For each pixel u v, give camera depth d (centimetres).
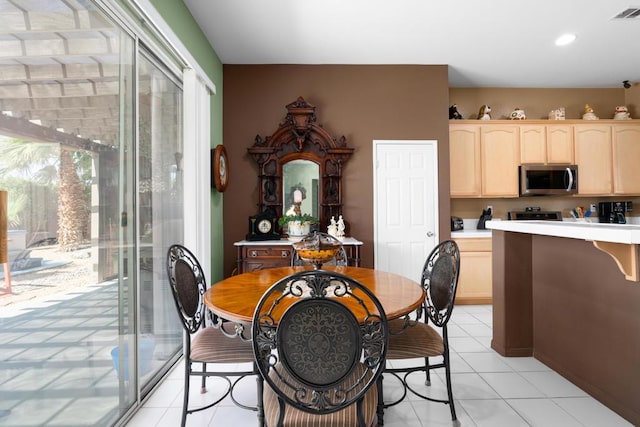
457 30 290
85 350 140
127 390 170
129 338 172
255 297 150
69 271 131
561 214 422
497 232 248
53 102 124
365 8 257
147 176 196
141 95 189
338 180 352
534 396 188
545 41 310
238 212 352
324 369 103
